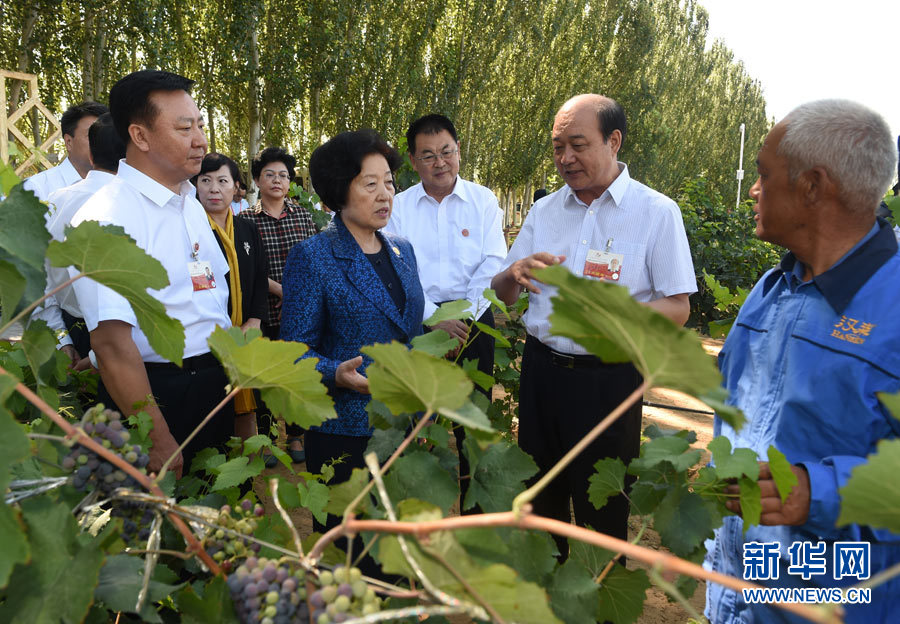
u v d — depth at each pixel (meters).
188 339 2.49
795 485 1.14
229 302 3.11
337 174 2.36
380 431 1.17
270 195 5.02
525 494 0.53
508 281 2.86
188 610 0.76
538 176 37.59
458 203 3.97
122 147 3.10
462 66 21.41
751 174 52.97
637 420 2.70
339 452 2.28
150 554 0.75
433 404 0.75
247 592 0.70
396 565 0.62
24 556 0.54
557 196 2.97
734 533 1.55
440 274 3.94
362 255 2.42
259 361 0.86
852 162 1.34
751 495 1.08
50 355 0.86
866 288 1.36
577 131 2.63
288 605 0.68
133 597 0.73
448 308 1.34
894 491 0.54
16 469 0.86
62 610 0.62
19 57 12.75
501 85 27.94
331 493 0.87
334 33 15.93
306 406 0.92
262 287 3.75
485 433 0.71
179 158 2.39
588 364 2.64
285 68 15.46
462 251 3.94
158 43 12.73
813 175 1.39
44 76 13.91
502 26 22.16
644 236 2.71
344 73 16.77
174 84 2.36
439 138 3.80
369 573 2.00
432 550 0.55
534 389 2.83
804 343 1.41
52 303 2.74
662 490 1.12
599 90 32.16
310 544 0.94
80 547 0.67
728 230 13.46
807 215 1.43
